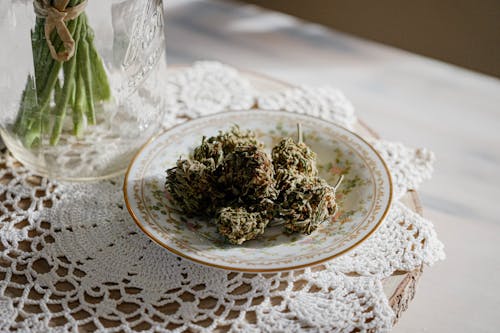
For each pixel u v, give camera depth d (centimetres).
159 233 45
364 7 96
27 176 52
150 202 47
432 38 92
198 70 63
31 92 48
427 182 62
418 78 76
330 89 61
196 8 88
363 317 43
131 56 48
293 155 48
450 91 74
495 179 63
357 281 45
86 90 48
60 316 43
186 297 45
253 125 54
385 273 46
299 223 45
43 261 46
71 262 46
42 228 48
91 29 47
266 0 104
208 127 53
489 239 57
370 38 98
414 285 47
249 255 44
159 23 50
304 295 45
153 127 52
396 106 71
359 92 73
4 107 49
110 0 46
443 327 52
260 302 44
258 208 45
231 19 86
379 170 49
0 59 48
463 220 59
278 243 46
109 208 50
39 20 46
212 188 46
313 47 81
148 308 44
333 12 99
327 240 45
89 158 50
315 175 48
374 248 47
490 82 76
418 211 51
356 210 48
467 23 88
